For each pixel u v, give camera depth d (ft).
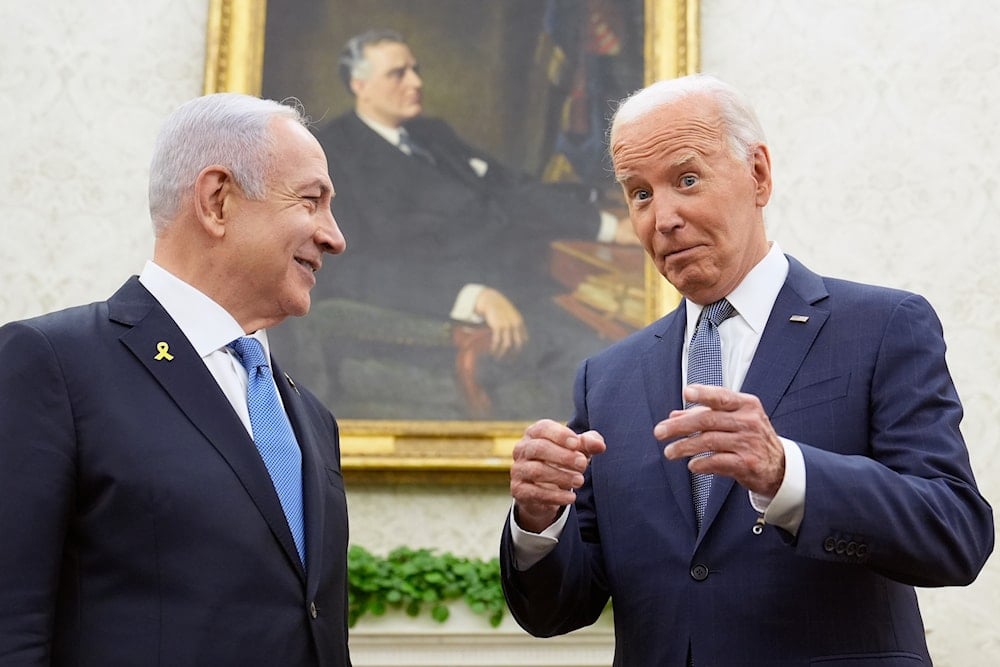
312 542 6.13
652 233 6.64
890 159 13.56
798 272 6.88
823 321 6.55
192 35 13.85
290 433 6.48
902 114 13.65
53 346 5.89
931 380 6.23
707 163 6.56
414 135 13.51
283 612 5.81
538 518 6.37
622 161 6.70
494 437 12.75
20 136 13.44
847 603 6.04
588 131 13.61
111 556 5.63
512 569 6.55
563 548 6.46
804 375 6.42
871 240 13.41
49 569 5.49
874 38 13.84
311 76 13.57
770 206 13.55
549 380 12.94
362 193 13.32
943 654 12.34
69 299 13.11
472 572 11.76
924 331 6.38
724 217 6.56
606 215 13.39
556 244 13.30
